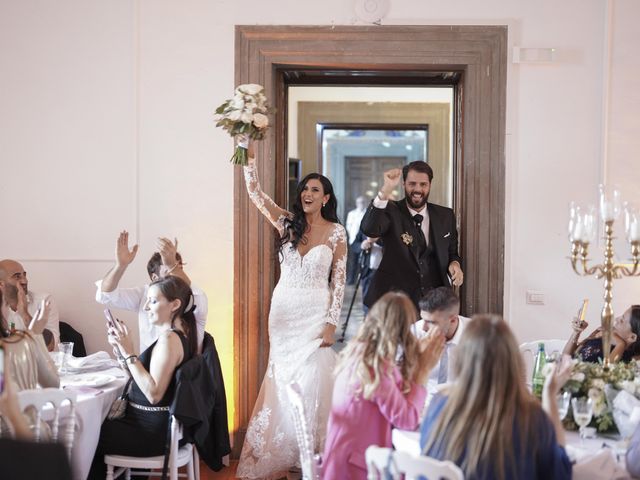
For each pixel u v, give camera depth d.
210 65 4.85
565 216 4.84
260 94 4.20
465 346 2.35
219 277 4.88
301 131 8.11
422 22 4.81
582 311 3.79
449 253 4.80
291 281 4.43
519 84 4.82
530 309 4.85
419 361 2.96
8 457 2.24
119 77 4.88
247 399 4.84
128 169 4.89
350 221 8.74
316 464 3.14
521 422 2.27
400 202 4.81
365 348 2.91
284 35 4.81
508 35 4.80
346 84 5.32
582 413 2.80
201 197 4.88
